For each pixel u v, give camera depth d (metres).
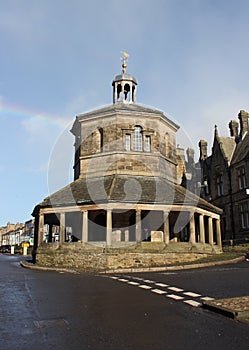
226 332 6.28
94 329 6.55
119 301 9.20
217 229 26.52
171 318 7.32
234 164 31.56
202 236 23.34
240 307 7.67
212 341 5.78
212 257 21.39
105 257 19.00
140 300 9.30
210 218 25.23
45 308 8.40
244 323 6.88
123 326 6.74
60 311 8.07
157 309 8.20
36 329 6.57
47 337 6.07
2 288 11.61
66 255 20.39
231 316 7.27
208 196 35.91
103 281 13.38
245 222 29.77
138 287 11.57
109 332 6.34
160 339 5.92
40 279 14.28
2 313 7.90
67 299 9.55
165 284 11.95
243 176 30.73
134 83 28.80
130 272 17.08
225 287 10.71
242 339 5.88
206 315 7.56
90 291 10.88
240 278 12.44
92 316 7.55
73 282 13.15
